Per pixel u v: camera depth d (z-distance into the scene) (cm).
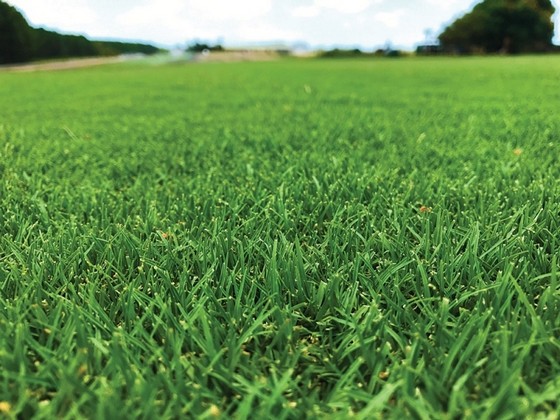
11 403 88
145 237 172
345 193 214
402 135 400
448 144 352
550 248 151
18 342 97
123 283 131
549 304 110
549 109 553
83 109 722
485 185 219
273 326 111
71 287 122
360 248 154
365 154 319
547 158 281
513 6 6222
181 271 141
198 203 209
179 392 87
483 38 6412
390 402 91
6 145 363
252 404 91
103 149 372
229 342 100
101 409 77
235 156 328
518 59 3117
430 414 83
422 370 94
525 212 167
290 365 100
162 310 111
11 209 200
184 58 6081
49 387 94
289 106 683
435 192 220
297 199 210
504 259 134
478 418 82
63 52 5694
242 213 197
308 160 296
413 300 121
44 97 979
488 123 455
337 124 479
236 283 130
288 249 141
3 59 4809
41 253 148
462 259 134
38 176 271
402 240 150
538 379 94
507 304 108
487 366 94
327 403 89
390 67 2300
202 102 801
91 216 193
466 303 123
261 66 2905
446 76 1397
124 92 1090
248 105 734
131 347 104
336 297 120
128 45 7025
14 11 4803
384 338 103
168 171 297
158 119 581
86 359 97
